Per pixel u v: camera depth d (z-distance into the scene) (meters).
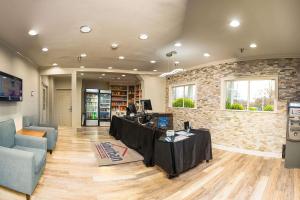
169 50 4.66
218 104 5.93
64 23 3.06
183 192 3.02
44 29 3.31
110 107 10.61
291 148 4.20
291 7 2.55
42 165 3.21
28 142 3.72
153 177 3.57
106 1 2.39
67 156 4.66
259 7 2.58
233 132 5.57
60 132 7.95
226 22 3.05
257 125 5.20
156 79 8.39
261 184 3.37
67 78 9.61
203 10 2.67
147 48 4.49
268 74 5.06
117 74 8.30
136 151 5.23
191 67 6.90
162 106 8.46
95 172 3.73
